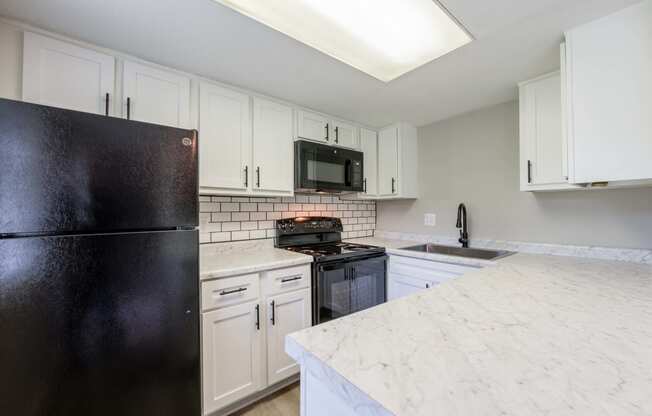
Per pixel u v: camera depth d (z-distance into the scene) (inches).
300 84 72.9
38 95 49.4
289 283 69.3
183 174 48.3
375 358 22.1
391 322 29.3
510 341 25.0
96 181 40.4
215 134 69.6
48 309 37.1
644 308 33.5
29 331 36.1
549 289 41.7
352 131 102.6
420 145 110.0
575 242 73.0
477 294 39.2
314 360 22.3
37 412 36.5
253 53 58.6
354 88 75.4
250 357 62.4
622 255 65.4
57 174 37.8
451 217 100.2
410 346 24.1
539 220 79.5
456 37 56.0
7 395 35.2
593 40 49.0
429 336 26.0
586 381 19.0
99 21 48.6
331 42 57.8
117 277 41.9
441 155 103.2
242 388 61.0
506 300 36.5
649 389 18.1
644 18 44.5
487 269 56.1
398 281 89.4
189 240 48.5
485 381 19.1
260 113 78.0
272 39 53.9
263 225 89.7
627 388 18.2
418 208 110.3
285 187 82.8
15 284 35.4
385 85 73.7
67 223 38.4
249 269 61.9
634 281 46.5
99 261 40.6
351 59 63.7
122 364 42.3
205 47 56.4
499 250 85.8
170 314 46.6
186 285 48.3
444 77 69.9
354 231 117.6
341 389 19.7
